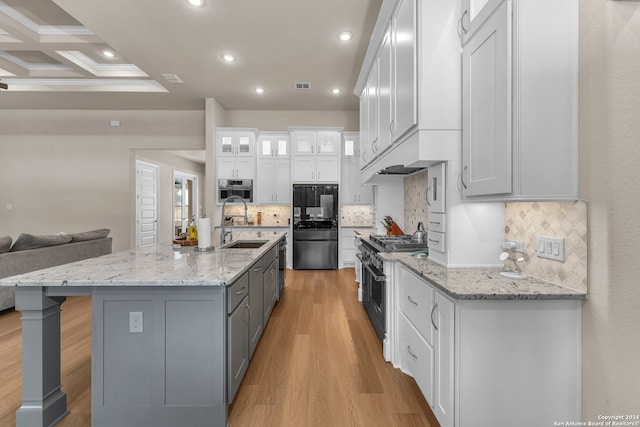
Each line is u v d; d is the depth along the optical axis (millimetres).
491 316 1343
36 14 3328
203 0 2785
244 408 1767
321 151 5621
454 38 1811
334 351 2457
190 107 5793
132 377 1550
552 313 1349
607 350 1227
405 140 2098
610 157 1197
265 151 5754
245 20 3088
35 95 5199
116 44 3537
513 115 1369
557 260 1461
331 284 4555
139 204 6656
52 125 5973
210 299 1549
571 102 1334
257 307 2385
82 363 2260
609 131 1198
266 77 4441
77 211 6004
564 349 1347
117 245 6031
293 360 2312
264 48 3629
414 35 1853
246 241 3379
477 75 1621
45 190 5996
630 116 1128
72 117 5992
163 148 6008
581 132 1315
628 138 1137
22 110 5969
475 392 1343
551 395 1350
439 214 1944
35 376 1572
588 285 1307
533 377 1348
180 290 1544
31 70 4586
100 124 6000
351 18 3062
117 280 1501
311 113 5980
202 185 9938
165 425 1551
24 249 3359
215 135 5480
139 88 4996
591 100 1269
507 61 1385
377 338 2693
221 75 4375
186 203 9031
